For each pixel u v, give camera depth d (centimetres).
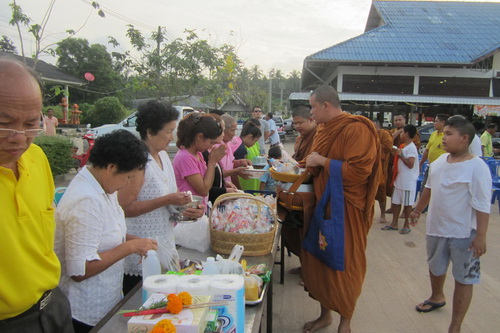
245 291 178
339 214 267
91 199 163
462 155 286
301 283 399
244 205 247
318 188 280
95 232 164
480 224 271
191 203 215
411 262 458
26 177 131
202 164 280
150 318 130
